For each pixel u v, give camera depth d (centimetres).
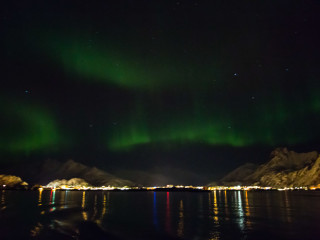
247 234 4188
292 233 4253
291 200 12962
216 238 3912
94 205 10150
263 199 14150
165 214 7038
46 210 7925
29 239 3722
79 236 3969
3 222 5322
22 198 15112
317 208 8562
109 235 4094
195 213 7300
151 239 3844
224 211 7812
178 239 3862
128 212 7569
